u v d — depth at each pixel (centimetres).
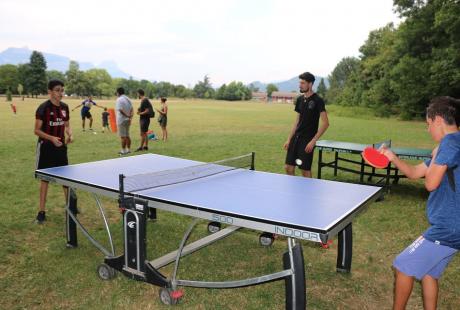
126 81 12712
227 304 312
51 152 480
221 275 362
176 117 2794
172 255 350
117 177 357
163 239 444
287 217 238
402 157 633
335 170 789
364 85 5003
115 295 321
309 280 355
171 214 536
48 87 478
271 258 402
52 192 624
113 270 343
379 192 321
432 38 2923
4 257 383
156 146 1161
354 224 505
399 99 3462
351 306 313
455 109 237
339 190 319
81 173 375
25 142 1203
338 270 370
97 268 348
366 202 285
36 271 358
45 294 320
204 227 488
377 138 1570
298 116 529
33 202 567
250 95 14088
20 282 337
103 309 301
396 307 255
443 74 2608
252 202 276
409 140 1534
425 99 3044
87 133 1514
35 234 448
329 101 9700
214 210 254
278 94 16175
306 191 315
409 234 471
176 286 306
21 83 9700
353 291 337
